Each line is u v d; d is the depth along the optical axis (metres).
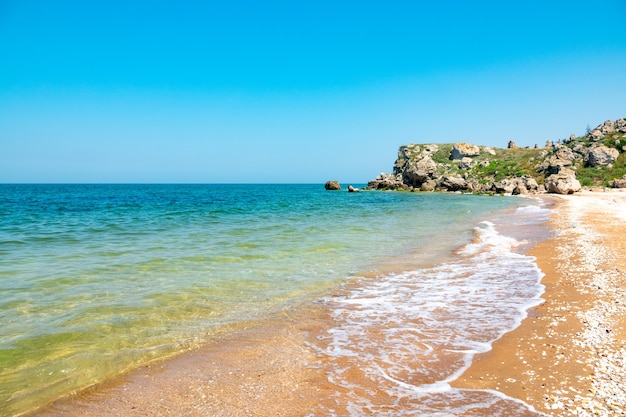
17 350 6.68
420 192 85.38
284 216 32.31
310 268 13.20
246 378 5.79
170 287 10.62
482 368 5.93
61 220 27.22
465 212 35.69
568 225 22.30
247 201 56.81
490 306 9.02
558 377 5.48
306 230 22.84
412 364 6.16
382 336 7.40
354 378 5.73
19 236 19.20
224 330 7.80
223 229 23.06
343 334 7.54
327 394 5.27
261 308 9.15
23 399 5.26
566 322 7.64
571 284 10.39
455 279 11.69
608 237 17.11
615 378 5.33
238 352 6.76
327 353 6.67
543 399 4.94
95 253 15.03
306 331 7.73
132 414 4.88
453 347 6.79
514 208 38.75
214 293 10.22
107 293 9.95
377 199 62.09
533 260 13.92
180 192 99.75
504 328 7.59
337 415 4.74
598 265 12.19
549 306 8.74
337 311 8.93
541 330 7.32
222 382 5.67
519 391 5.18
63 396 5.34
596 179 67.94
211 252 15.66
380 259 14.72
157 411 4.93
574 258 13.54
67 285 10.54
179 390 5.46
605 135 81.88
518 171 82.69
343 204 49.50
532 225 23.77
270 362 6.34
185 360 6.45
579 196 53.09
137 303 9.26
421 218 30.39
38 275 11.48
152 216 31.31
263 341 7.25
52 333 7.41
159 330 7.74
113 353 6.68
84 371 6.04
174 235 20.38
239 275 12.12
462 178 85.56
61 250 15.58
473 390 5.27
